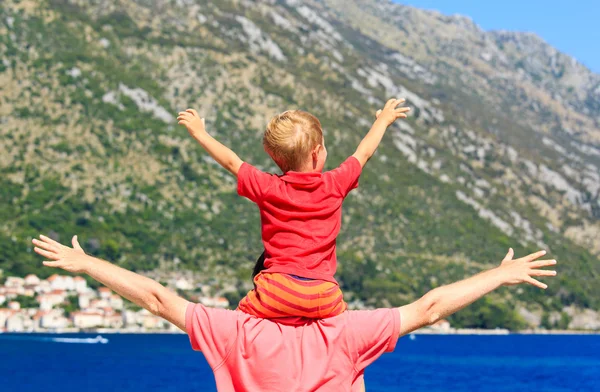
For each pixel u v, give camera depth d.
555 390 93.94
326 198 4.10
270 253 4.08
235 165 4.23
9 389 84.12
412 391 88.38
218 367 3.97
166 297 4.03
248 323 4.00
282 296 3.95
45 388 85.31
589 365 131.88
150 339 165.00
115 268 4.06
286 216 4.05
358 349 3.98
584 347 176.38
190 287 166.75
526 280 3.93
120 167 198.75
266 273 4.03
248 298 4.06
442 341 193.25
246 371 3.94
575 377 111.88
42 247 4.02
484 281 3.97
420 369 119.19
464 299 3.96
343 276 176.12
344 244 196.25
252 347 3.95
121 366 111.56
